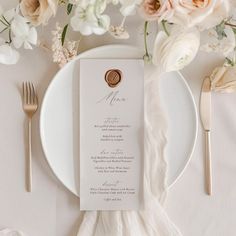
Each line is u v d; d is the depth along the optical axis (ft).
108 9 2.53
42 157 2.55
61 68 2.49
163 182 2.47
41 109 2.48
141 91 2.50
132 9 2.21
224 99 2.57
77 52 2.56
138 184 2.50
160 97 2.52
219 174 2.56
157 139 2.50
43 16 2.24
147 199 2.47
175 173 2.50
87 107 2.50
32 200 2.54
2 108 2.56
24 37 2.31
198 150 2.56
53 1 2.19
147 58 2.45
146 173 2.49
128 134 2.51
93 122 2.51
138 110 2.51
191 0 2.14
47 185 2.54
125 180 2.50
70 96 2.52
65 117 2.52
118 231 2.45
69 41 2.47
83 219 2.50
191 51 2.30
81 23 2.17
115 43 2.56
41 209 2.53
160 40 2.29
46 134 2.50
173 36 2.26
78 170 2.51
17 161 2.55
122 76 2.50
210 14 2.26
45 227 2.53
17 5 2.52
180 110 2.52
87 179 2.49
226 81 2.46
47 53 2.57
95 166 2.50
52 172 2.54
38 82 2.57
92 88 2.50
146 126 2.50
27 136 2.56
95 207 2.48
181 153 2.51
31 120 2.56
